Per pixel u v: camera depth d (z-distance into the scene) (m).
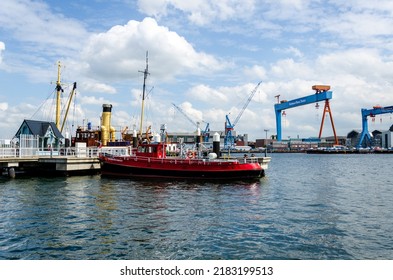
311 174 57.62
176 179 41.69
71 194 30.42
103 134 66.38
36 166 45.25
